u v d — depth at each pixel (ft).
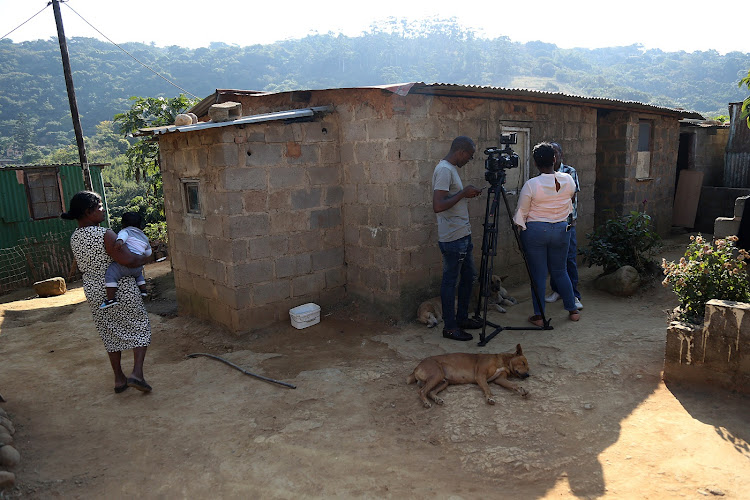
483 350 15.90
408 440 11.30
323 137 19.60
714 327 12.20
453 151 16.12
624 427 11.30
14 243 41.32
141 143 46.70
